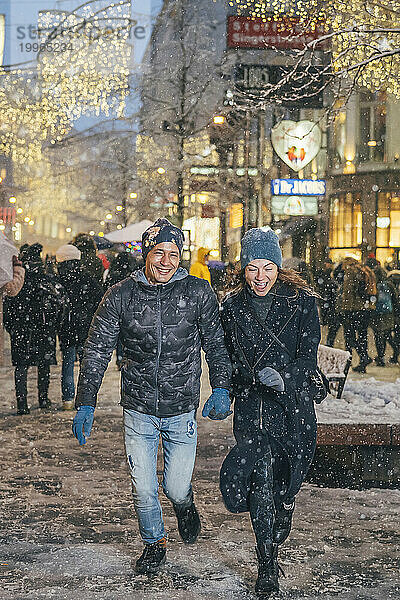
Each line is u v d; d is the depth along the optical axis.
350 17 15.23
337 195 39.50
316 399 4.85
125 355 5.05
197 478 7.57
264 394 4.77
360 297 17.08
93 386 5.01
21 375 11.12
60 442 9.24
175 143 38.56
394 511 6.45
